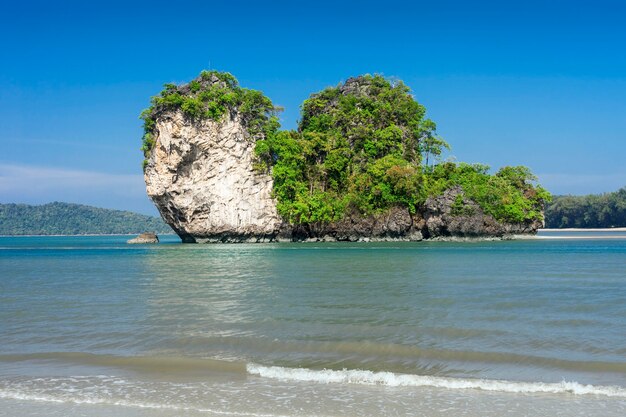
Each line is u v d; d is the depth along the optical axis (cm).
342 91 11706
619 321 2127
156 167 9581
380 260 5291
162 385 1443
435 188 10075
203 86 9869
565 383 1398
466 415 1220
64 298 2878
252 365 1574
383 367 1579
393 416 1216
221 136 9706
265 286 3325
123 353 1750
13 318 2309
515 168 12206
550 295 2791
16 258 6688
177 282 3606
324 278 3725
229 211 9775
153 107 9694
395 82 11794
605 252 6512
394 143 10681
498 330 1981
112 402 1324
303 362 1631
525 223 11631
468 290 3002
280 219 10088
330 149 10350
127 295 2986
